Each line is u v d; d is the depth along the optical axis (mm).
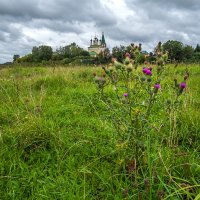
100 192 2736
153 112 4660
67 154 3537
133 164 2732
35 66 17406
